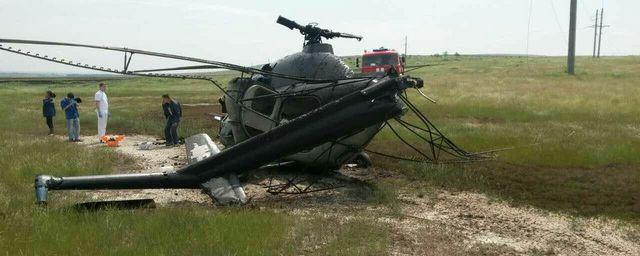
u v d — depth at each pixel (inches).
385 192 337.1
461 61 3590.1
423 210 310.0
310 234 247.6
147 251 212.2
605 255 240.1
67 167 388.5
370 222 269.0
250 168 331.3
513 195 334.6
